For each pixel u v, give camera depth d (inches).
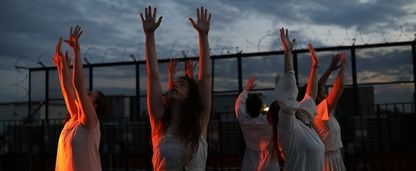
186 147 128.0
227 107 382.6
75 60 161.3
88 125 166.9
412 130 329.7
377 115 329.7
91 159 167.8
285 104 144.9
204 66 137.1
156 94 135.4
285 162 148.6
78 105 168.6
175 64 170.2
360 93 358.9
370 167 329.1
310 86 181.3
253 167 227.9
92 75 420.5
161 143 129.3
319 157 148.2
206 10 140.1
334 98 194.1
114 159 383.2
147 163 361.4
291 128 146.1
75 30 161.5
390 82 354.9
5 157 401.4
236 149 354.6
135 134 381.4
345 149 331.9
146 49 137.0
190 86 134.3
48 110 426.3
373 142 331.6
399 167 327.0
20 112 459.8
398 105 337.7
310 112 161.0
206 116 135.5
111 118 388.5
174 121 131.1
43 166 386.3
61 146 170.4
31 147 388.2
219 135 343.9
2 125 409.7
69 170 166.2
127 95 409.1
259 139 226.8
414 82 349.4
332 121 198.5
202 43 137.8
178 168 128.1
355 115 351.9
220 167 350.0
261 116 227.9
